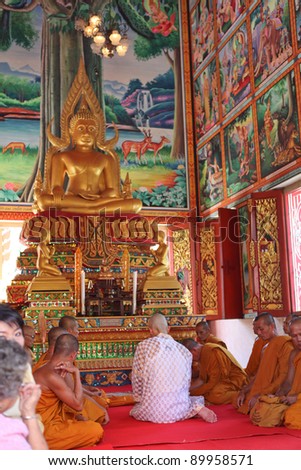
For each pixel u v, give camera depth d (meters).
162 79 15.10
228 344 12.36
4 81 14.06
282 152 10.40
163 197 14.42
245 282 11.75
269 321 6.20
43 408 4.21
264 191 10.71
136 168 14.44
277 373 5.57
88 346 8.22
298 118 9.83
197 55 14.88
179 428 4.98
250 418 5.16
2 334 2.89
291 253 10.39
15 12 14.49
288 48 10.22
